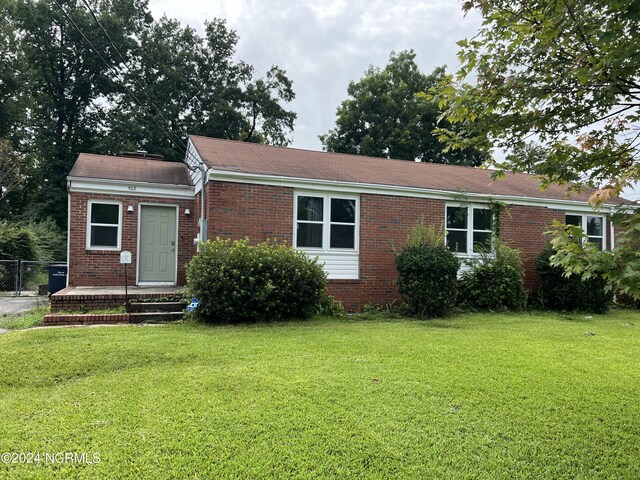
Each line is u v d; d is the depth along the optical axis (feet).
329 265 31.35
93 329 21.71
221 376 14.21
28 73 74.90
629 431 11.00
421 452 9.56
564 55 9.09
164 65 86.28
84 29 77.51
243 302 24.64
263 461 9.04
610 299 33.60
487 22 9.95
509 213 35.94
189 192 35.50
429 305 29.07
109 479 8.32
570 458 9.57
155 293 28.12
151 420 10.82
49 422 10.68
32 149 77.05
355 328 23.88
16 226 57.62
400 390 13.28
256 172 28.94
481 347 19.43
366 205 32.22
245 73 98.07
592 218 38.75
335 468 8.85
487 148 11.17
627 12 6.99
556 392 13.56
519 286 32.76
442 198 34.35
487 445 10.01
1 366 14.94
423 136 86.79
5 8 73.41
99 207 33.37
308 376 14.38
